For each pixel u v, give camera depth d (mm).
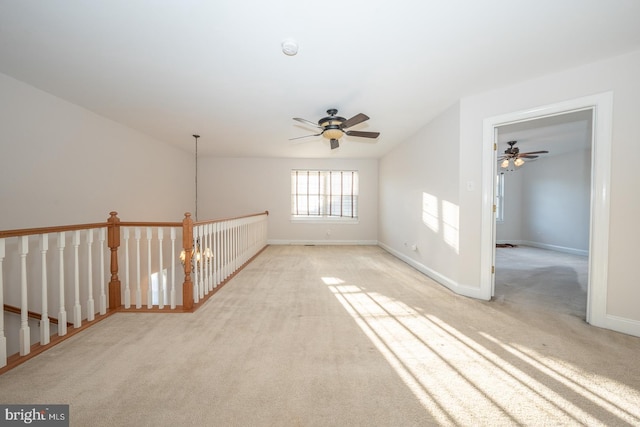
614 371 1616
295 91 2857
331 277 3770
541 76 2494
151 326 2205
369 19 1743
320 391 1438
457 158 3090
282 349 1854
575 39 1941
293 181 6930
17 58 2240
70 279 2980
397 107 3295
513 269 4426
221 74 2496
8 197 2598
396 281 3584
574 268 4516
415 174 4383
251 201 6820
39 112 2844
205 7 1640
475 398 1396
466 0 1575
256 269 4234
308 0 1577
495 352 1832
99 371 1589
